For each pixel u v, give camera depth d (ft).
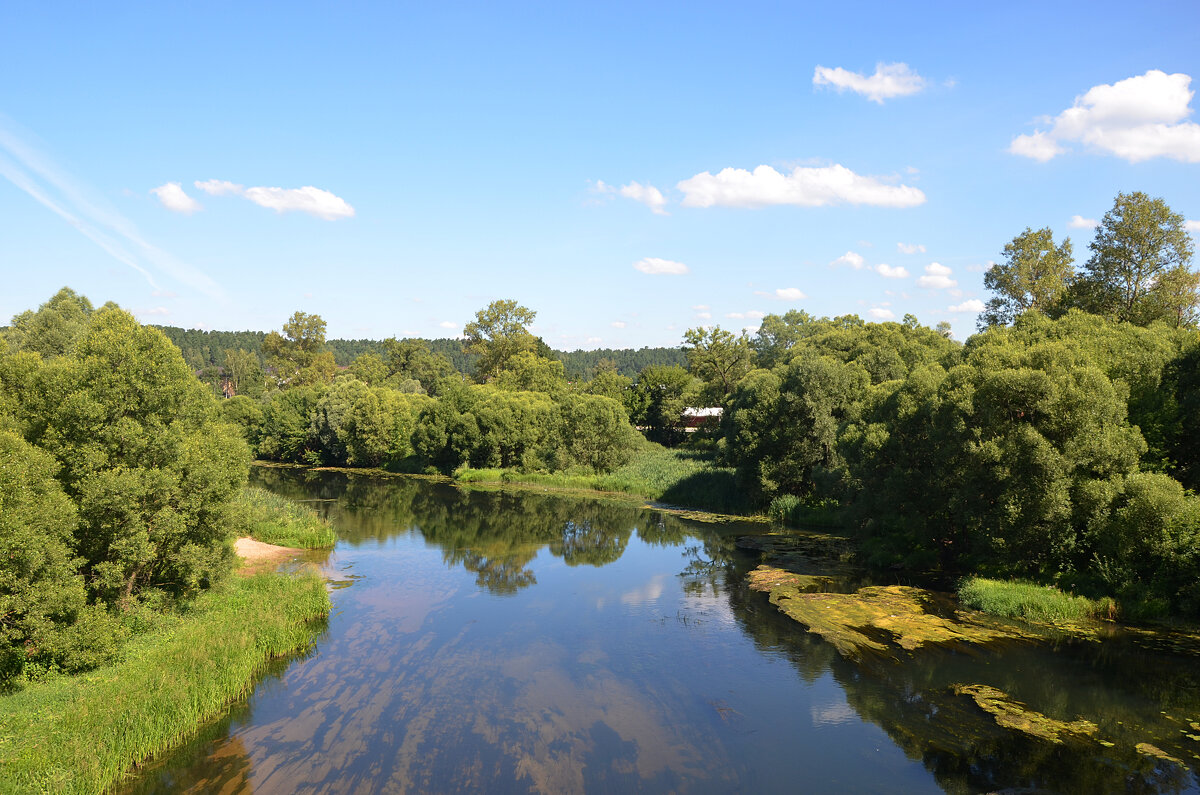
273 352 476.54
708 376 355.15
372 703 63.16
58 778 44.62
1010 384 89.04
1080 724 56.59
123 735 51.26
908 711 60.03
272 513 142.51
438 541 138.62
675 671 70.33
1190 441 95.40
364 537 142.00
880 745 54.49
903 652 73.41
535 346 455.63
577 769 51.65
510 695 64.90
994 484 90.89
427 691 65.82
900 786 48.49
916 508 107.65
